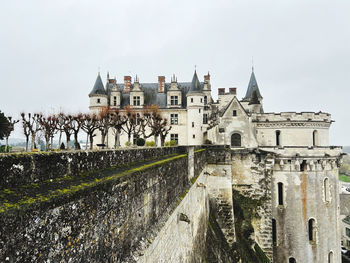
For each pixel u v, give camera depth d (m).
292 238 27.38
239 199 27.55
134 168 6.54
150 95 54.25
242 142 32.16
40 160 3.94
